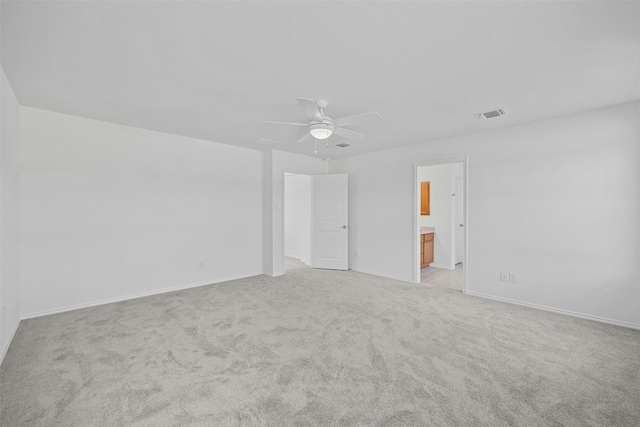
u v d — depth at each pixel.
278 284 4.57
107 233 3.65
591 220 3.11
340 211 5.67
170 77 2.38
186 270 4.35
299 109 3.11
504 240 3.70
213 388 1.90
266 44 1.91
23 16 1.62
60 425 1.58
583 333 2.74
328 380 1.99
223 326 2.91
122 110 3.17
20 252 3.07
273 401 1.78
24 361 2.23
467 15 1.62
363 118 2.65
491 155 3.82
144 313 3.27
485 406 1.73
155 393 1.85
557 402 1.76
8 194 2.50
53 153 3.27
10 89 2.54
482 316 3.19
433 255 6.25
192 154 4.40
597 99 2.81
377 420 1.62
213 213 4.65
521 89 2.59
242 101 2.88
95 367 2.14
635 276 2.87
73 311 3.34
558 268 3.31
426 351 2.39
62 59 2.11
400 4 1.53
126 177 3.79
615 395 1.82
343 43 1.90
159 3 1.52
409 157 4.73
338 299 3.79
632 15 1.61
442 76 2.34
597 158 3.07
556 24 1.70
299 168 5.60
